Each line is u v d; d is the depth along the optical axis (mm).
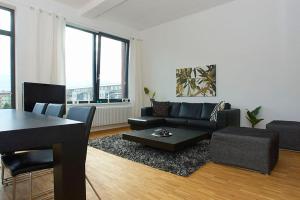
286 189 2031
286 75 3912
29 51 3988
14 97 3947
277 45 3996
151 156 3035
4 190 1985
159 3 4602
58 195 1041
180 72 5465
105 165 2711
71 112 1611
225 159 2674
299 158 2980
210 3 4629
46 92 3680
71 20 4691
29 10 3984
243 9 4398
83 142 1052
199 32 5098
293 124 3432
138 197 1884
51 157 1480
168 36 5754
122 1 4184
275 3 4004
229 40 4609
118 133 4875
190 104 4895
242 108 4453
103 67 5605
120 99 6008
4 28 3863
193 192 1978
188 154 3129
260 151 2424
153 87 6184
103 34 5504
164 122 4703
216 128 3811
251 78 4324
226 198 1860
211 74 4883
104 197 1881
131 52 6156
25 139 848
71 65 4914
